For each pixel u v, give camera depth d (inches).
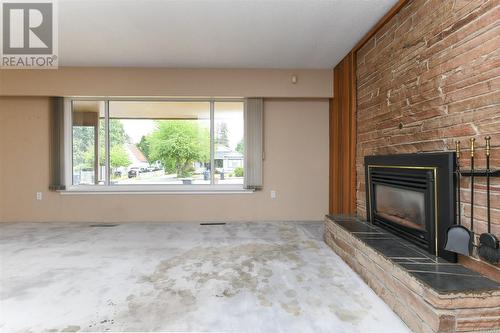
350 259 96.0
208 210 169.6
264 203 171.0
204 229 149.9
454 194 69.8
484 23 62.6
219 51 138.5
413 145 89.4
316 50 137.1
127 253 111.0
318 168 172.7
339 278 87.4
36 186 165.2
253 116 166.2
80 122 170.6
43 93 158.4
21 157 164.4
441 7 76.0
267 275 89.7
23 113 163.8
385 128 106.9
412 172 85.2
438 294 53.7
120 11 101.3
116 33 118.8
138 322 64.4
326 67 161.8
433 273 62.3
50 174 162.9
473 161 65.3
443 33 75.4
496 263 60.1
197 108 173.6
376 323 63.8
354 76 132.8
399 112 97.3
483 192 63.6
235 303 72.6
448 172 70.5
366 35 119.1
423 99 84.1
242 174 175.5
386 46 105.7
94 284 83.4
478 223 64.7
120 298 75.2
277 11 101.6
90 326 62.9
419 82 86.0
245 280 86.0
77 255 108.6
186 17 105.8
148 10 100.8
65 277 88.2
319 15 104.5
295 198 172.2
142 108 172.7
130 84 161.6
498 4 59.3
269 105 170.7
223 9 100.1
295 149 171.9
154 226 156.4
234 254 109.6
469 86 66.9
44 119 164.2
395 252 76.2
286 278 87.4
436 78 78.4
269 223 165.0
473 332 54.2
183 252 112.3
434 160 75.2
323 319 65.2
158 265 98.3
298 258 104.9
